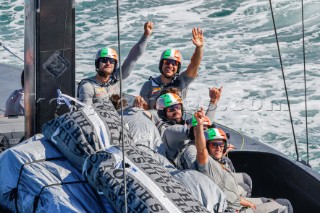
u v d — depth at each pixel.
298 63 55.19
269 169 26.14
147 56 55.81
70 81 23.47
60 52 23.12
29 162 20.28
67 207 19.02
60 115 22.89
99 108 21.12
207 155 21.91
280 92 48.62
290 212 23.52
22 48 59.34
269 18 66.75
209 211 18.56
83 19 67.12
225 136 22.67
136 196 18.22
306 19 65.69
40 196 19.53
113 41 61.38
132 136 23.36
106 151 19.64
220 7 70.25
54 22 22.84
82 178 19.86
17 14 68.69
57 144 20.58
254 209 22.77
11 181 20.23
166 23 66.38
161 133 24.36
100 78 27.03
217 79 51.47
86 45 60.25
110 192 18.66
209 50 58.59
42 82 23.19
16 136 26.47
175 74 27.94
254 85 50.22
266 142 40.25
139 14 68.69
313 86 49.66
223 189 22.00
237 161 26.53
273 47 59.38
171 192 18.47
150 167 19.16
